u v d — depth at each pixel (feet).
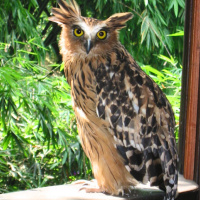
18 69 11.98
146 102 7.16
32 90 11.34
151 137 7.04
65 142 11.66
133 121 7.07
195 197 7.38
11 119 11.39
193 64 7.50
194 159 7.65
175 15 14.02
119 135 7.07
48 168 13.25
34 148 13.20
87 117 7.27
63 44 7.84
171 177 6.94
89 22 7.54
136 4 13.71
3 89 10.67
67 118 11.58
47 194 6.82
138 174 7.02
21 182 12.91
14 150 11.83
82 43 7.41
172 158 7.06
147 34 12.91
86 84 7.25
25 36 14.51
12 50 14.11
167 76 12.96
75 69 7.48
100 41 7.42
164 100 7.52
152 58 14.62
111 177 7.18
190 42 7.63
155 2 13.37
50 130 11.23
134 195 7.15
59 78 12.16
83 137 7.66
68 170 13.16
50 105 11.14
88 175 12.75
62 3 7.88
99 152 7.25
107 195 7.16
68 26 7.70
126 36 14.32
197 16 7.42
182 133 7.88
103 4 14.37
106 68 7.32
